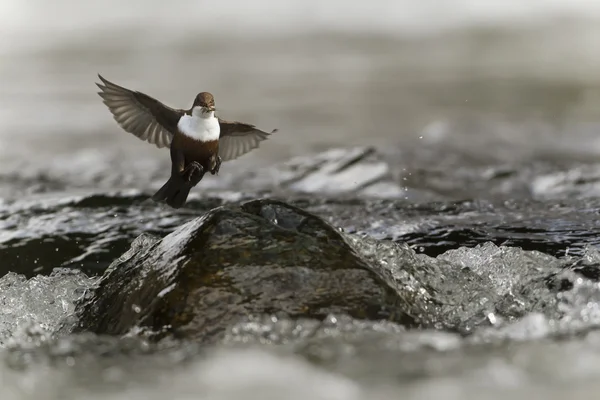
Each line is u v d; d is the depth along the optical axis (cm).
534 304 809
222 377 561
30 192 1573
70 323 786
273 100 3045
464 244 1061
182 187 850
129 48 4775
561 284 820
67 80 3675
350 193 1482
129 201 1338
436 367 575
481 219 1194
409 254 816
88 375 589
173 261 730
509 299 810
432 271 814
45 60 4372
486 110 2802
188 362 609
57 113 2875
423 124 2517
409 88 3328
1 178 1764
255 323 680
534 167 1781
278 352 622
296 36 5097
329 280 712
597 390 523
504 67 3884
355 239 804
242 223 748
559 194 1485
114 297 761
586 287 806
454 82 3491
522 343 636
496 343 639
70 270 1027
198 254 723
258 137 928
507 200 1370
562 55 4184
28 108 2988
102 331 738
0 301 865
